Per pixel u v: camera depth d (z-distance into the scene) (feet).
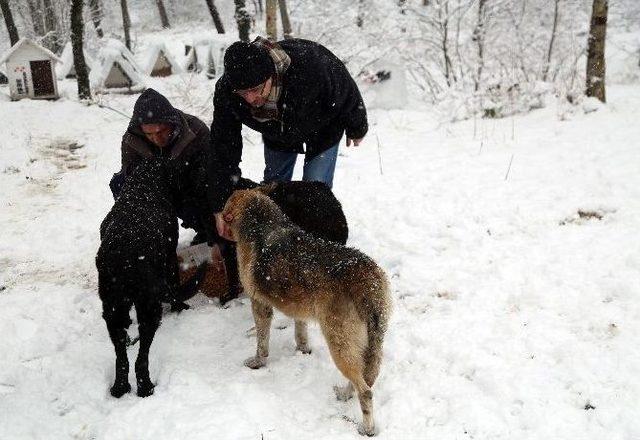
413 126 35.91
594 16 32.81
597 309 12.82
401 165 26.12
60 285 16.35
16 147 31.07
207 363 12.35
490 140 29.50
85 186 25.49
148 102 14.62
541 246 16.21
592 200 18.97
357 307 9.62
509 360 11.44
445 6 44.37
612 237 16.12
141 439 9.90
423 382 11.07
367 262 9.96
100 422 10.46
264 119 13.21
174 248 14.26
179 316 14.60
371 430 9.84
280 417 10.31
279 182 14.01
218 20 71.72
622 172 21.29
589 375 10.68
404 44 48.42
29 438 10.07
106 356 12.71
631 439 9.15
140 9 149.69
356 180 24.39
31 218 21.67
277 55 12.18
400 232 18.47
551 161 24.14
